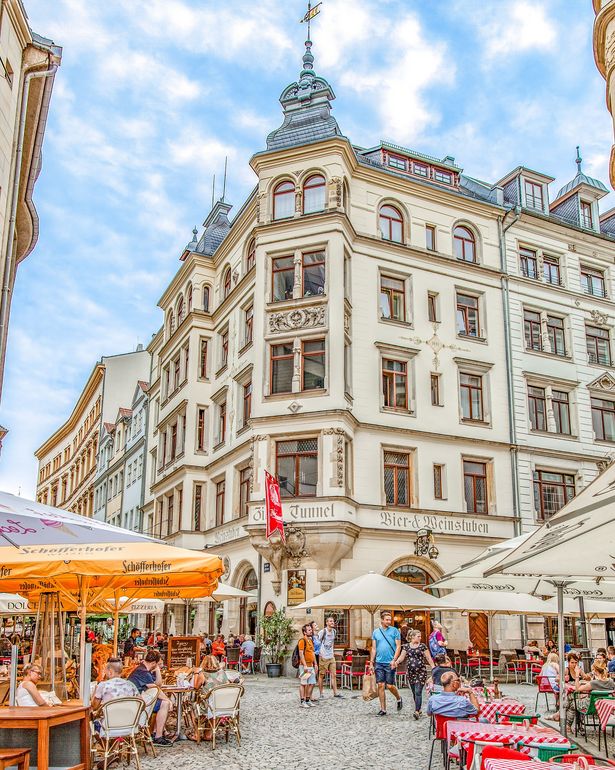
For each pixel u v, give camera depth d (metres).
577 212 39.50
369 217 32.72
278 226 30.89
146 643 28.80
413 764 11.22
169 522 38.97
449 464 31.67
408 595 17.88
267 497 26.06
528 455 33.75
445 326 33.38
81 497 69.62
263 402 29.31
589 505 7.52
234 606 31.34
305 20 35.88
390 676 17.17
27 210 20.27
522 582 13.87
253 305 31.61
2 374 15.94
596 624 33.25
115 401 63.34
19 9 15.98
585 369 36.94
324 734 14.06
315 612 27.16
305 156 31.45
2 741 8.84
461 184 39.75
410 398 31.66
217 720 13.33
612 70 16.39
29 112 18.00
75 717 9.31
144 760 11.87
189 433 36.56
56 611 13.97
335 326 29.05
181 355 39.72
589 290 38.62
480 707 11.32
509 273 35.69
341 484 27.48
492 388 33.84
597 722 16.00
